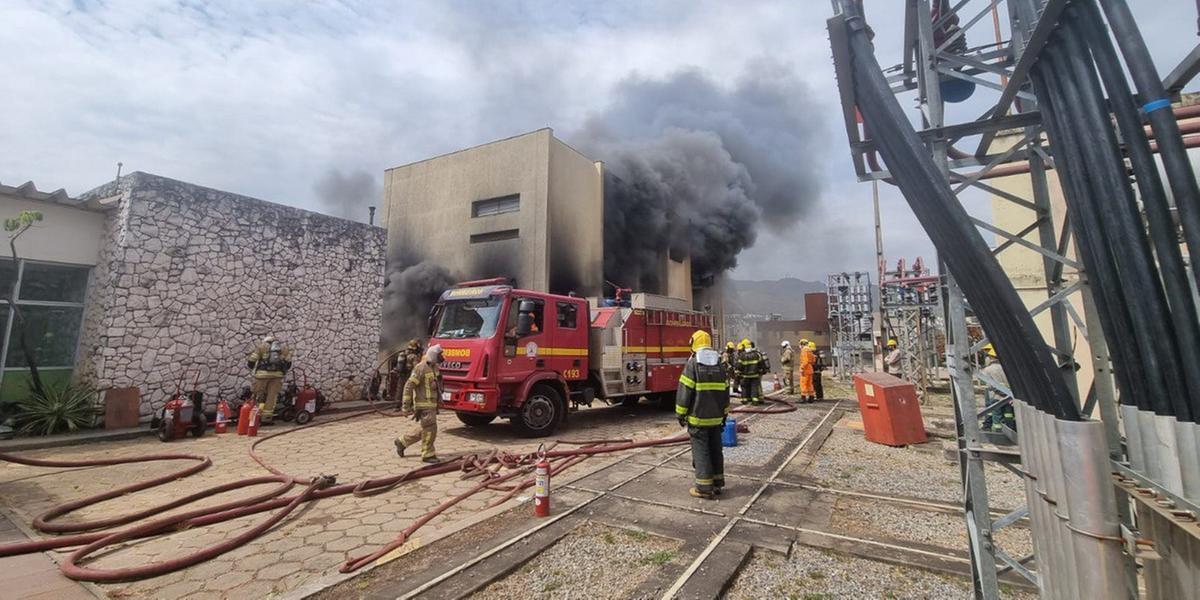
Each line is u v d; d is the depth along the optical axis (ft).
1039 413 5.84
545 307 28.84
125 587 10.89
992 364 21.44
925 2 9.19
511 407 27.17
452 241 67.41
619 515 14.96
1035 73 6.78
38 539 13.12
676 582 10.73
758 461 21.74
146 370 29.66
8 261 27.40
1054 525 5.60
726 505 15.84
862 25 7.30
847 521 14.51
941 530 13.70
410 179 73.26
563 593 10.50
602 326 32.37
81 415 27.12
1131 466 5.55
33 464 20.08
